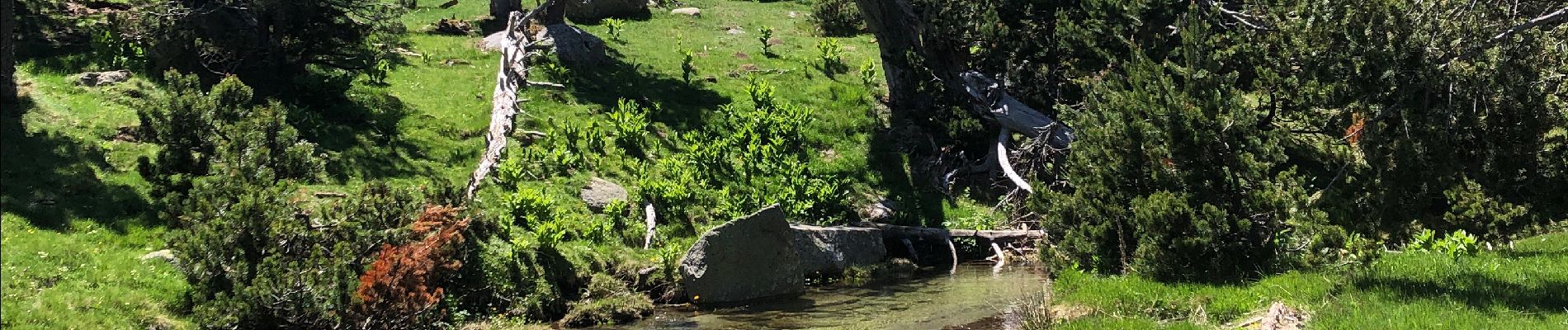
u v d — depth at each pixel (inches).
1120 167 727.1
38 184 754.2
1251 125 690.8
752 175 1087.6
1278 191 652.1
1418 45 719.1
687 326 722.8
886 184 1138.7
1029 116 1157.7
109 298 614.9
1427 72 716.7
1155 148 695.1
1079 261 737.0
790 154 1155.9
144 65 1044.5
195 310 605.6
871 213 1067.3
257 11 1051.3
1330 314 493.0
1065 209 781.9
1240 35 989.2
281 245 657.0
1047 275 878.4
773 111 1248.2
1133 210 701.3
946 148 1197.1
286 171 770.2
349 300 623.8
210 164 732.0
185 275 653.3
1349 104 765.9
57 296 598.9
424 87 1215.6
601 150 1088.2
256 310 604.7
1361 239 629.0
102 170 813.9
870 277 914.1
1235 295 572.1
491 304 732.7
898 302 789.2
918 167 1181.7
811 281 884.0
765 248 831.1
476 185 930.7
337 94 1073.5
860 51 1566.2
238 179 693.9
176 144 743.1
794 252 847.7
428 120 1105.4
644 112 1167.0
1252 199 650.8
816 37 1660.9
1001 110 1168.2
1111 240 714.8
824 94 1347.2
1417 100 724.7
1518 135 717.9
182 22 1053.8
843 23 1692.9
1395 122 741.3
